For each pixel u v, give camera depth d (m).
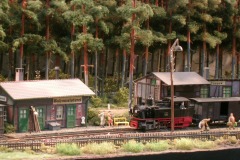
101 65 95.81
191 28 90.19
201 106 75.12
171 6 89.75
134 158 59.34
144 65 92.12
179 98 74.75
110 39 87.69
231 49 100.56
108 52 102.19
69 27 86.19
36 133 66.88
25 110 68.00
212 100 75.94
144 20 82.94
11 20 80.12
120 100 86.50
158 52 101.06
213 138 67.31
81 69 92.62
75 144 59.88
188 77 79.94
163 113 72.06
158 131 71.56
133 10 77.69
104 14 83.50
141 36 79.94
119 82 98.06
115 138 62.72
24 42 80.12
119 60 100.50
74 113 71.94
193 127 75.25
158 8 89.31
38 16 82.38
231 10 95.94
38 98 68.38
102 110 78.38
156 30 92.00
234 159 62.19
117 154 59.28
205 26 93.81
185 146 62.91
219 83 82.62
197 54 113.38
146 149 61.56
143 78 81.44
